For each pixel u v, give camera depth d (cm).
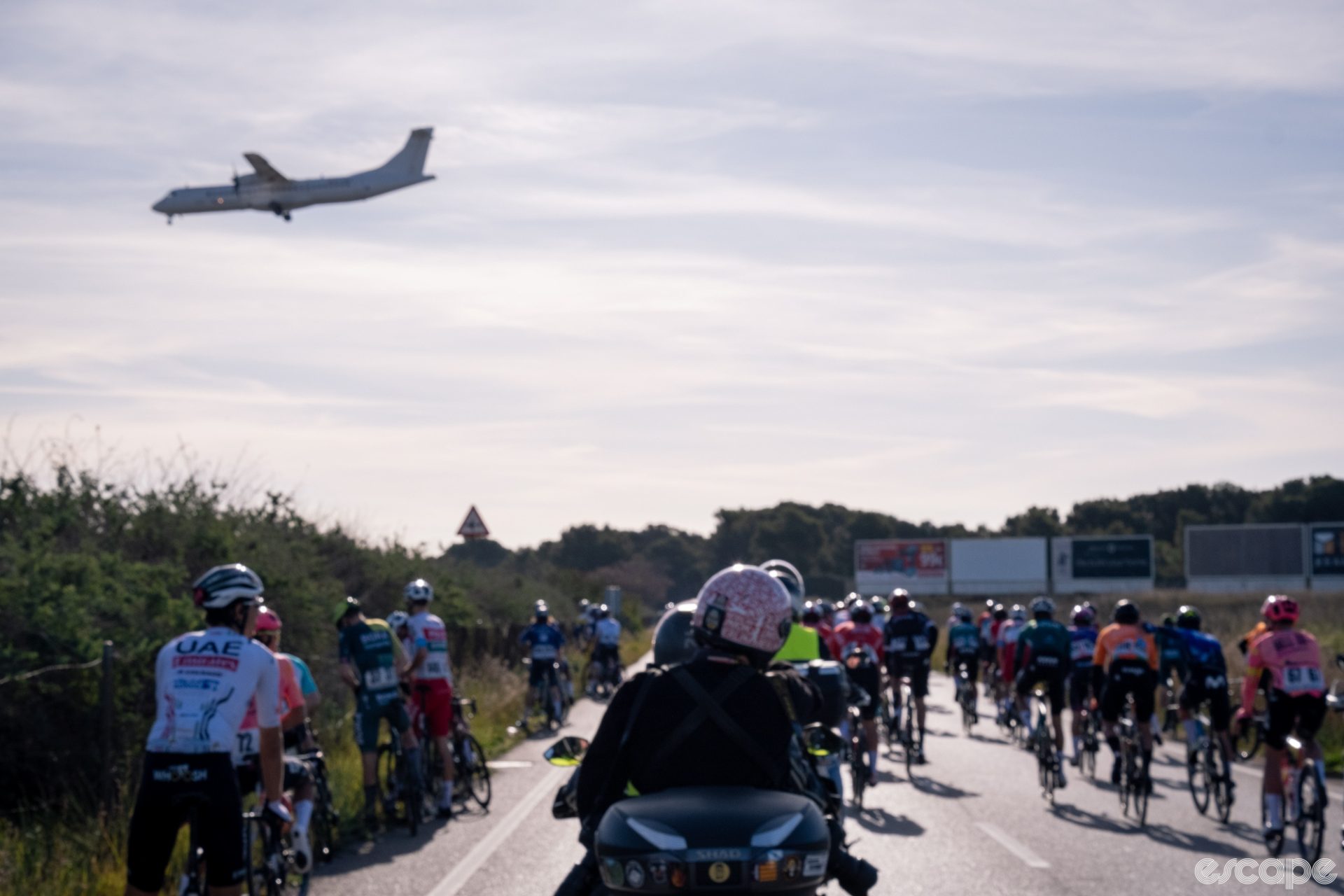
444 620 2877
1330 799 1251
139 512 1808
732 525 13525
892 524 13200
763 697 400
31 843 945
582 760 418
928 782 1448
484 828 1125
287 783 789
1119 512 13250
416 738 1197
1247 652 1024
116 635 1265
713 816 366
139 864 594
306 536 2417
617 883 366
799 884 362
